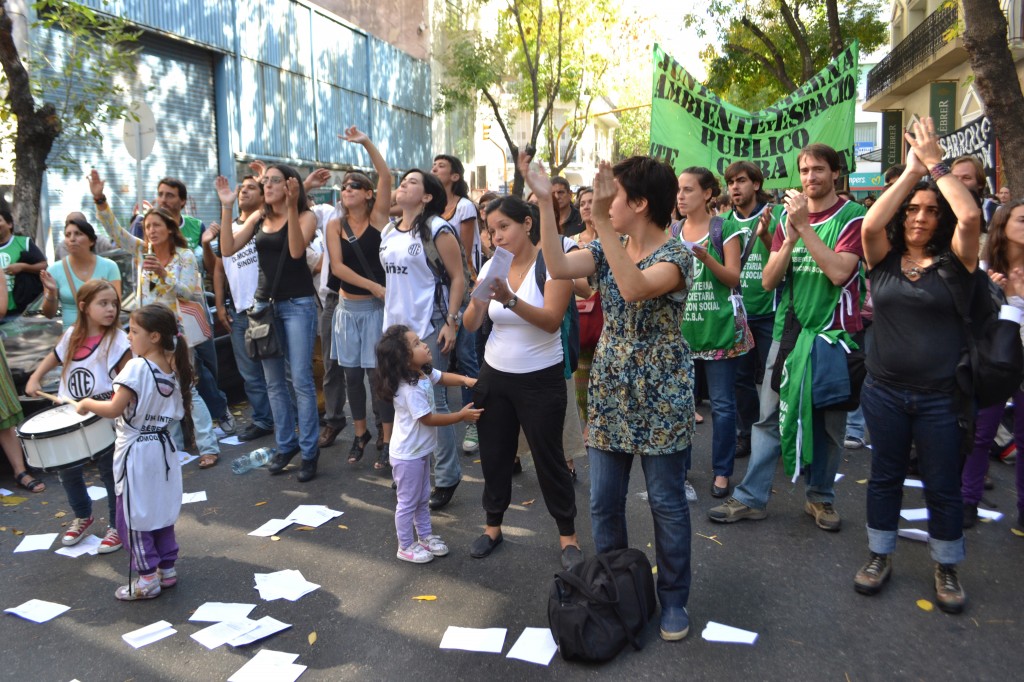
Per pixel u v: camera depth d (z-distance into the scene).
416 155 25.77
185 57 14.77
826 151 4.26
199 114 15.26
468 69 24.48
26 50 10.98
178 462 4.10
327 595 3.93
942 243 3.58
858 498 5.10
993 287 3.75
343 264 5.68
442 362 5.25
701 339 4.99
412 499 4.28
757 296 5.60
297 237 5.52
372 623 3.65
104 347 4.72
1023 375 3.52
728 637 3.42
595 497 3.56
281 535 4.69
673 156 8.79
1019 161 8.10
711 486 5.38
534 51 25.73
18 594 4.03
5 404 5.50
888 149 24.88
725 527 4.64
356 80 21.47
